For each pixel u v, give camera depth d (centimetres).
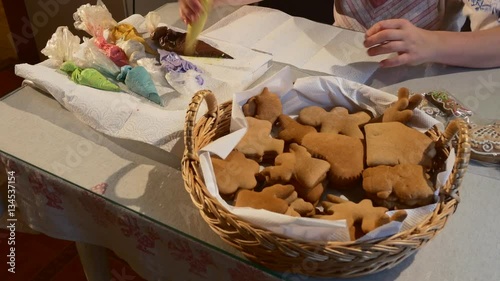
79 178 79
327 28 117
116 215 76
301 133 81
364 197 75
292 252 60
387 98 85
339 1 135
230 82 97
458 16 127
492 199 77
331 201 71
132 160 83
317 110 85
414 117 82
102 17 109
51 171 80
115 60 100
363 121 84
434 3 128
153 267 80
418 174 71
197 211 74
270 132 85
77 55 99
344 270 62
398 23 103
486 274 66
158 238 74
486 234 71
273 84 87
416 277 65
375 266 62
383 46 102
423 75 103
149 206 75
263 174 75
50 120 91
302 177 72
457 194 67
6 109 93
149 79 94
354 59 107
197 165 70
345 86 86
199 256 72
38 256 147
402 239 61
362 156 77
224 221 63
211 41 108
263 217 60
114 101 91
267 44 112
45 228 89
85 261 98
